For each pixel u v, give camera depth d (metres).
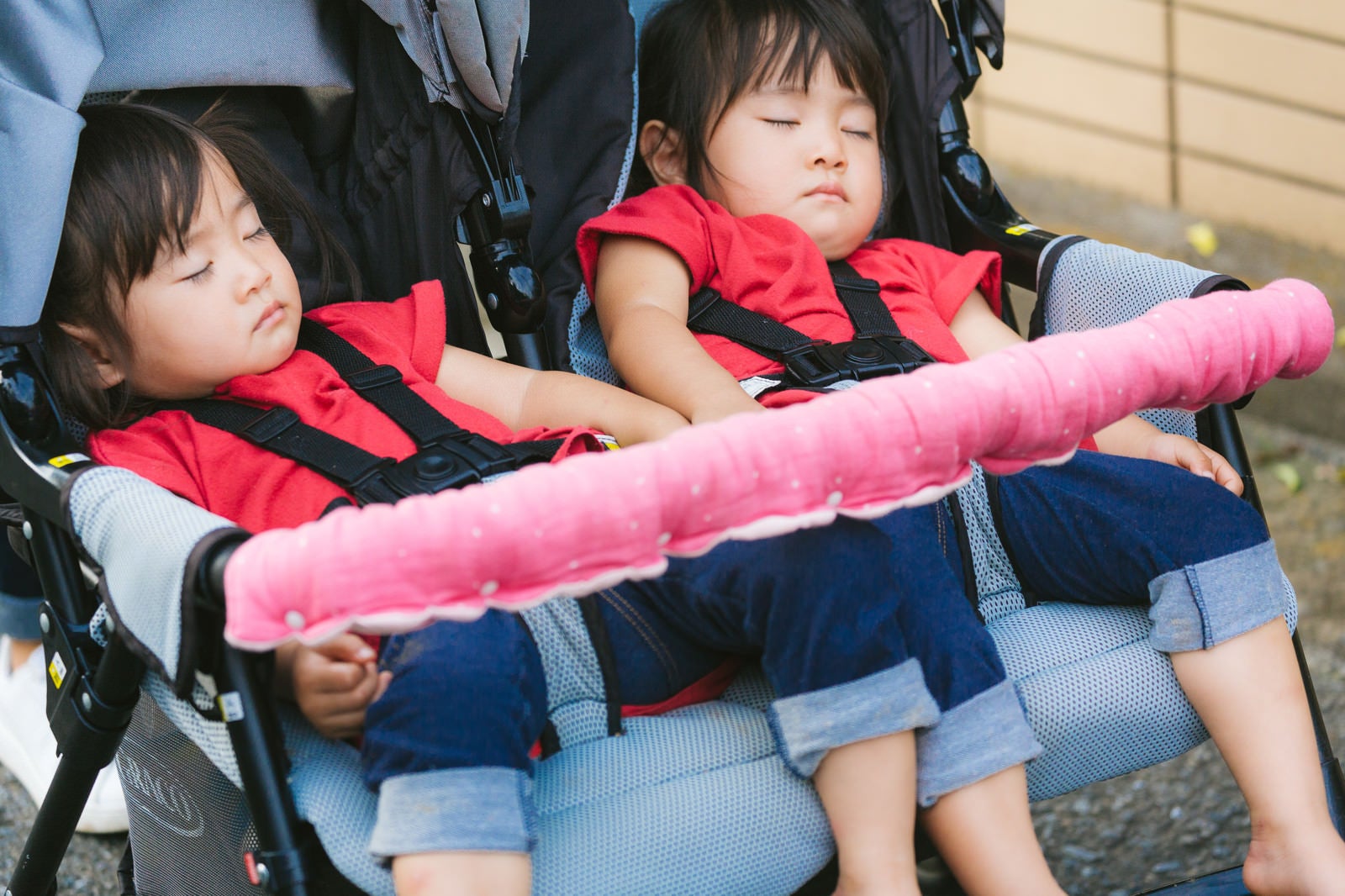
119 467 1.30
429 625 1.20
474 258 1.76
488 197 1.72
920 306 1.84
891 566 1.28
